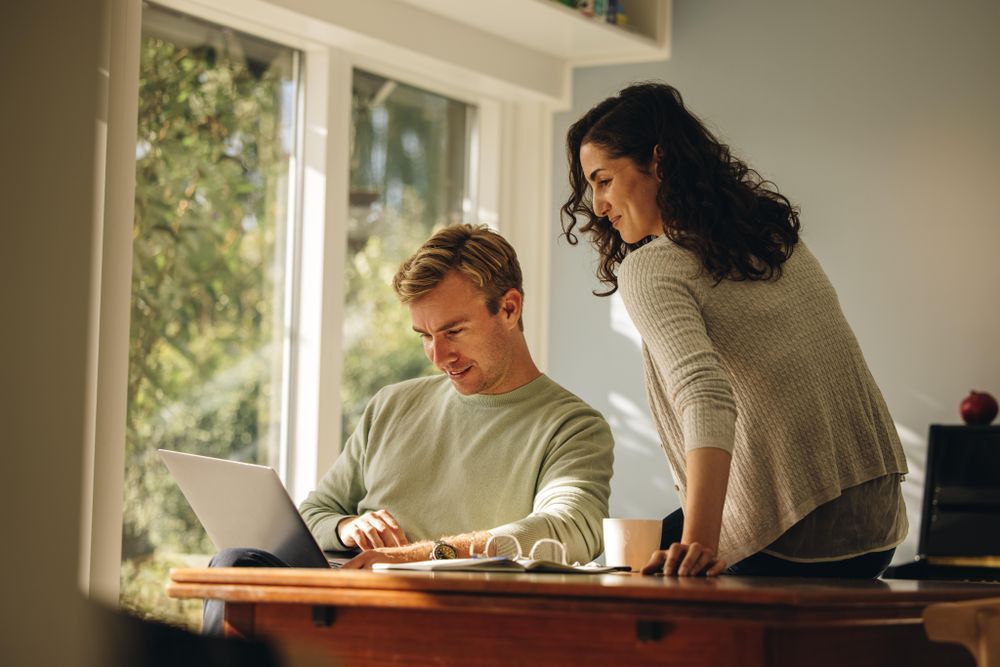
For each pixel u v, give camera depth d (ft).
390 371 13.07
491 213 14.08
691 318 5.58
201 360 11.09
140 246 10.52
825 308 5.99
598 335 13.89
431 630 4.51
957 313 12.74
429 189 13.62
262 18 11.30
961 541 11.71
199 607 10.87
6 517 5.25
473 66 13.00
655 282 5.69
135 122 9.84
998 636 4.25
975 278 12.69
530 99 14.12
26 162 5.41
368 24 11.82
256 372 11.65
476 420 7.90
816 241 13.26
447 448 7.95
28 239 5.39
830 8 13.29
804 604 3.88
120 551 9.66
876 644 4.55
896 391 12.92
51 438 5.38
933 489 11.89
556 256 14.11
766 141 13.47
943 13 12.90
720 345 5.81
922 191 12.91
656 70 13.89
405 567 5.28
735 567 6.10
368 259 12.89
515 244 14.21
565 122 14.19
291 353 12.01
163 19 10.76
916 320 12.88
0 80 5.37
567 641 4.30
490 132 14.14
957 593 4.73
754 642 3.99
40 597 5.09
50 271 5.45
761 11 13.53
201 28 11.10
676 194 5.90
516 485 7.59
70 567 5.31
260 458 11.68
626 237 6.44
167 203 10.78
